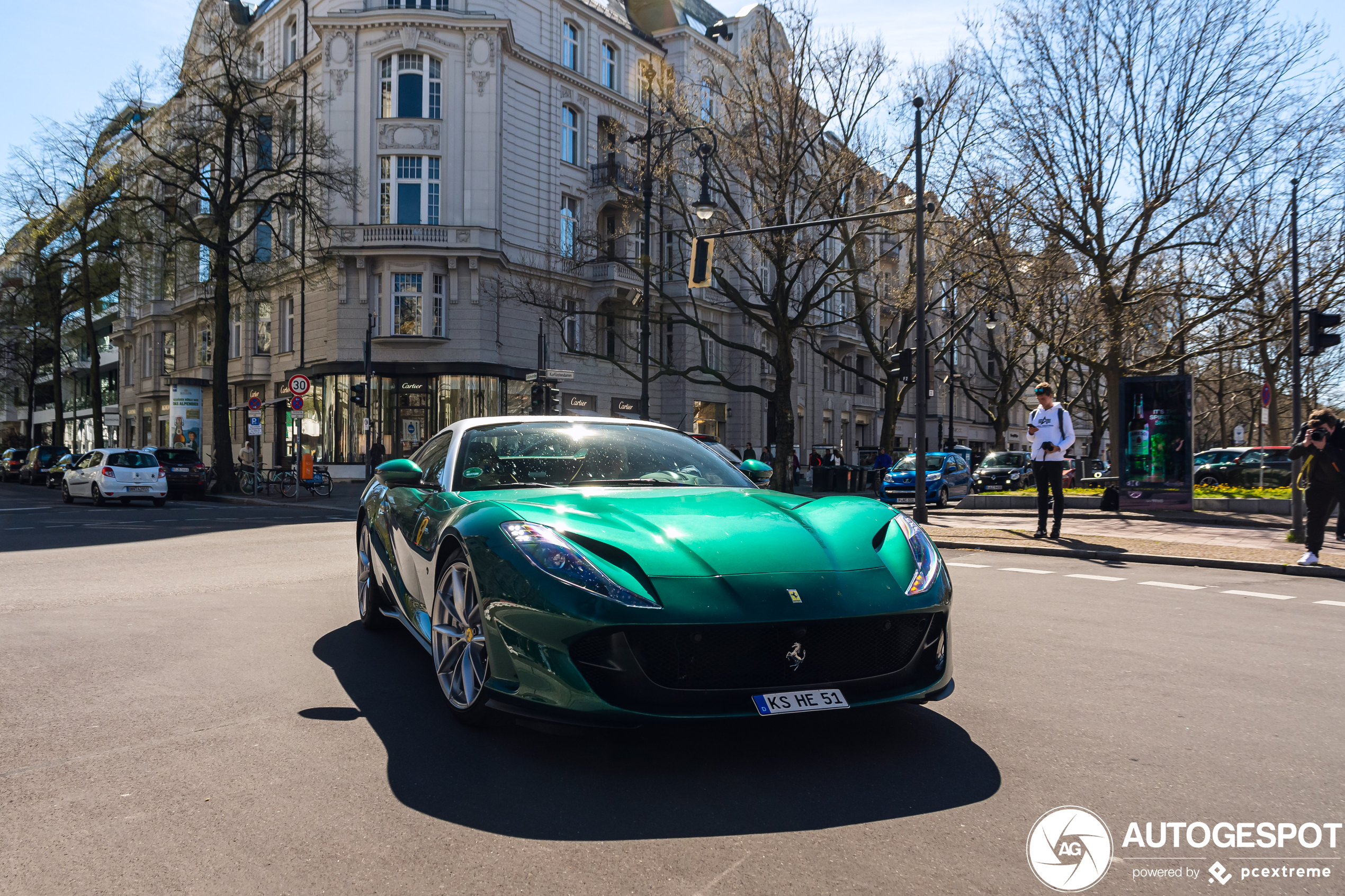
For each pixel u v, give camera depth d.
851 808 2.69
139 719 3.59
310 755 3.15
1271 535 12.01
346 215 31.88
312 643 5.09
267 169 27.36
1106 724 3.57
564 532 3.17
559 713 2.91
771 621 2.86
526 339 34.22
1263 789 2.88
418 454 5.50
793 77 22.19
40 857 2.35
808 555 3.12
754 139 22.69
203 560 9.47
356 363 31.62
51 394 70.69
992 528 13.21
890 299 26.53
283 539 12.23
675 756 3.16
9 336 43.09
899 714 3.69
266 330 37.56
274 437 36.41
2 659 4.64
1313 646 5.14
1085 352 21.80
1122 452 15.37
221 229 27.02
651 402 38.97
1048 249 20.25
